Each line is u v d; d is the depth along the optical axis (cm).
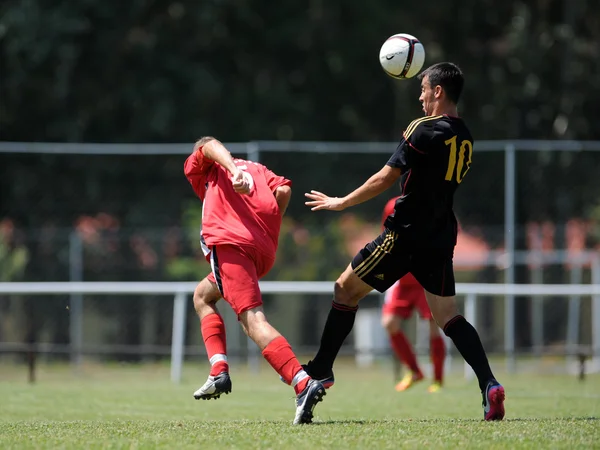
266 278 6319
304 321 6550
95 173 7244
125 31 7788
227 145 4778
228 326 5500
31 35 7369
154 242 6256
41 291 4362
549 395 3569
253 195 2130
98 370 5247
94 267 6262
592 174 6650
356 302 2295
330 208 2200
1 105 7594
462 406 3125
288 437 1808
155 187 7281
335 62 8369
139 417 2716
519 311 5928
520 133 8212
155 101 7694
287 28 8331
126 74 7869
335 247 6431
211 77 7881
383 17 8394
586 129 8131
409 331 6644
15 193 7288
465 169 2173
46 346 4559
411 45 2338
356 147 4841
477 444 1719
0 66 7569
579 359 4497
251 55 8438
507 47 8469
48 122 7725
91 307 6350
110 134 7869
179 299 4491
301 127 8175
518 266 5981
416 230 2158
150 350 4888
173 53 8006
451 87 2192
